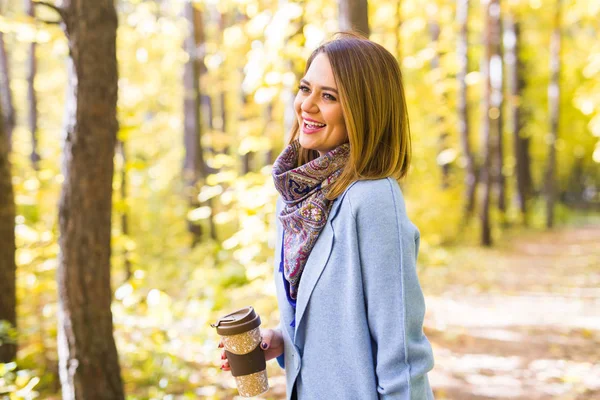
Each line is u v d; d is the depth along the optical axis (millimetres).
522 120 20734
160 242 11070
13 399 3072
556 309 7027
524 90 20047
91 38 3029
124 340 4820
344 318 1302
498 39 13742
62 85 14891
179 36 10875
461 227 13953
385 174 1340
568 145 25094
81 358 3199
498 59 13859
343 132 1386
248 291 7184
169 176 14164
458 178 16875
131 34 10430
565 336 5758
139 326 4910
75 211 3141
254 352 1448
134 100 12219
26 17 4633
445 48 13125
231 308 6465
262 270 5723
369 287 1267
